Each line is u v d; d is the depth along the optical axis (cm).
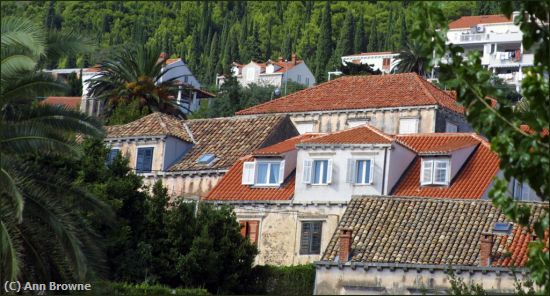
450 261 13600
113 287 13012
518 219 6538
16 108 10725
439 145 17050
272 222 16838
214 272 14838
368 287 13838
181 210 15088
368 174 16525
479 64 6588
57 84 10625
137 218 14838
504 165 6456
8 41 10381
